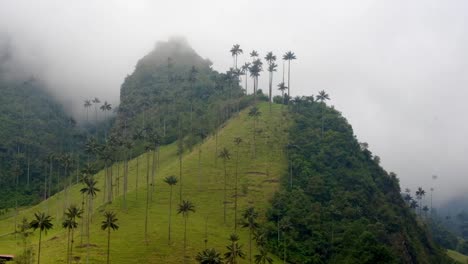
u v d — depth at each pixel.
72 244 155.50
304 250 172.88
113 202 196.00
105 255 148.50
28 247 165.50
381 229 189.38
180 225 174.88
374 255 156.88
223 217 188.00
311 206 192.50
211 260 126.81
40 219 136.12
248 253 164.50
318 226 182.25
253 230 165.50
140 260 147.25
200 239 165.88
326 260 172.75
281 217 186.25
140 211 186.62
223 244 165.50
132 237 162.25
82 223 175.25
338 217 193.25
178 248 156.88
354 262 159.12
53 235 181.38
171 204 194.50
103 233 166.00
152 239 161.12
